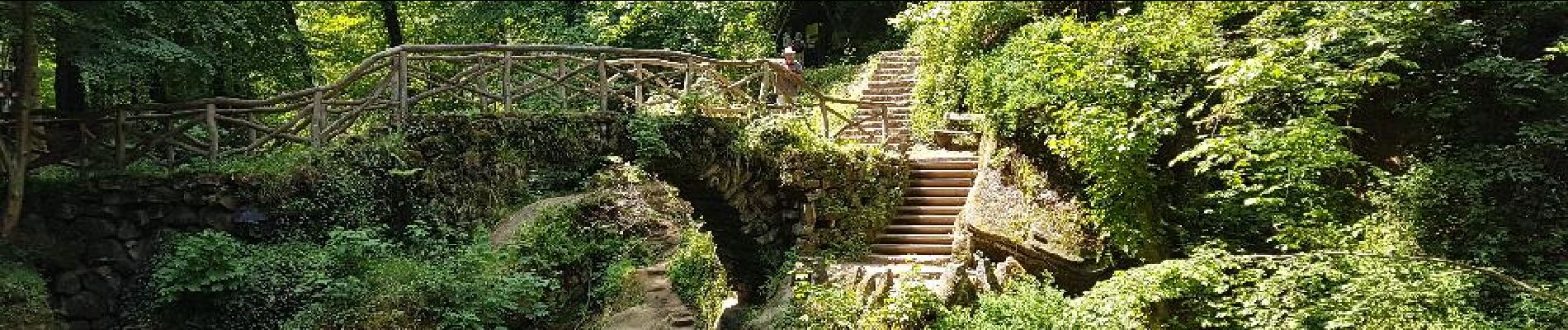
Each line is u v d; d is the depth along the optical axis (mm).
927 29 12922
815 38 20016
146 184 5848
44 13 4871
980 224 8609
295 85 8344
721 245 9828
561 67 7277
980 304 7328
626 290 10203
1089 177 8352
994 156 9570
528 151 6855
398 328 5918
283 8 7504
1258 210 7902
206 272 5605
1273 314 6574
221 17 6207
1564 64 8242
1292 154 7477
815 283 7664
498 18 13781
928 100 12352
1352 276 6594
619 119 7328
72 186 5762
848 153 9789
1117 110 8430
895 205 9820
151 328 5562
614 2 14961
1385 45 8258
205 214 5969
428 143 6543
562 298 9711
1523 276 6840
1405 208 7504
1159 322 7227
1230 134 7910
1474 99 8141
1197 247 7914
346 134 6531
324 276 5832
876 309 6984
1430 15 8227
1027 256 8367
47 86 9039
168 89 6723
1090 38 9508
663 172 7914
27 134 5469
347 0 13219
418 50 6605
